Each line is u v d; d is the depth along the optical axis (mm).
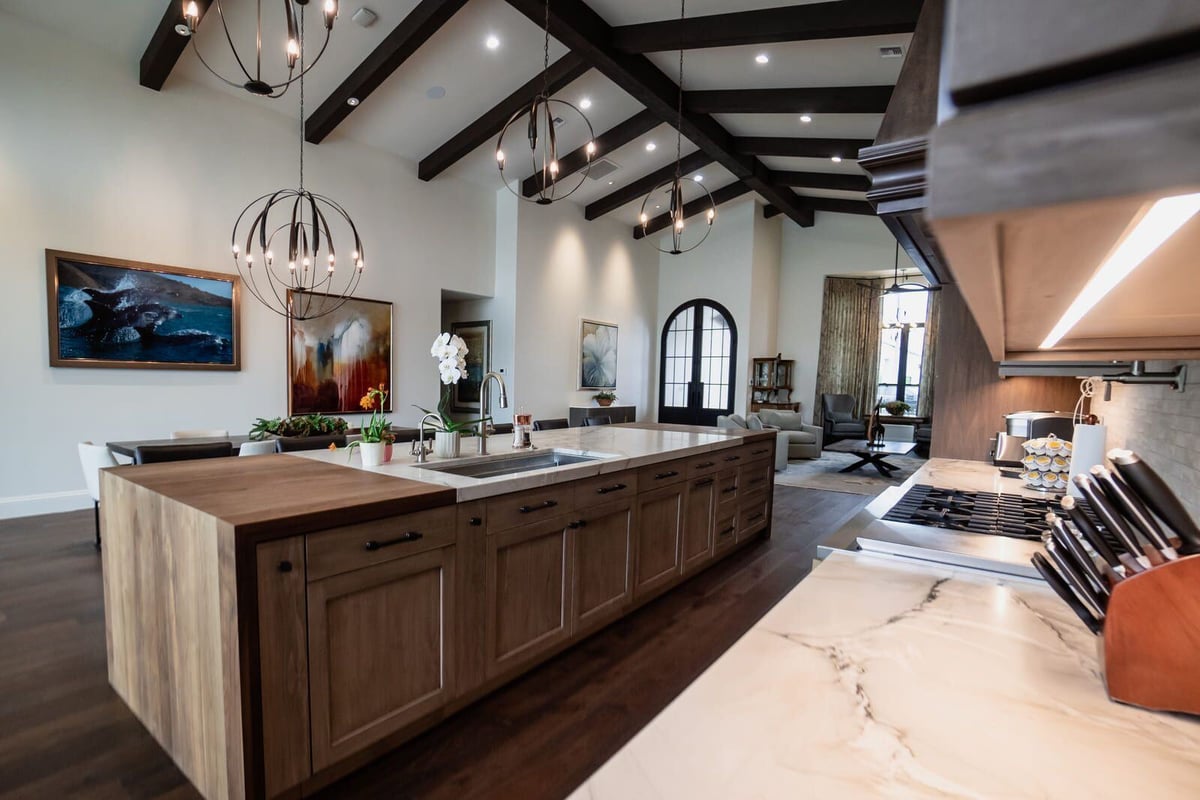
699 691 701
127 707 1954
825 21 4168
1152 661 664
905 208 398
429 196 6754
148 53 4348
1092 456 1825
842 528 1417
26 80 4035
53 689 2074
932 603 989
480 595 1933
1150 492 679
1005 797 533
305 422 4082
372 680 1627
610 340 9266
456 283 7121
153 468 2062
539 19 4430
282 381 5461
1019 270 344
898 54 4645
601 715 1975
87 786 1605
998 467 2518
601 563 2484
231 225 5059
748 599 3027
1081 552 741
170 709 1664
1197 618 644
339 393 5883
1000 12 193
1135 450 1707
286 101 5242
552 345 8164
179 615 1558
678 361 10195
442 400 2582
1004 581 1100
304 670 1463
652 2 4516
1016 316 572
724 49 5043
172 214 4715
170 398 4773
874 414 7809
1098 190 172
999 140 190
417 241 6633
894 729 630
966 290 406
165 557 1601
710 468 3305
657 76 5516
